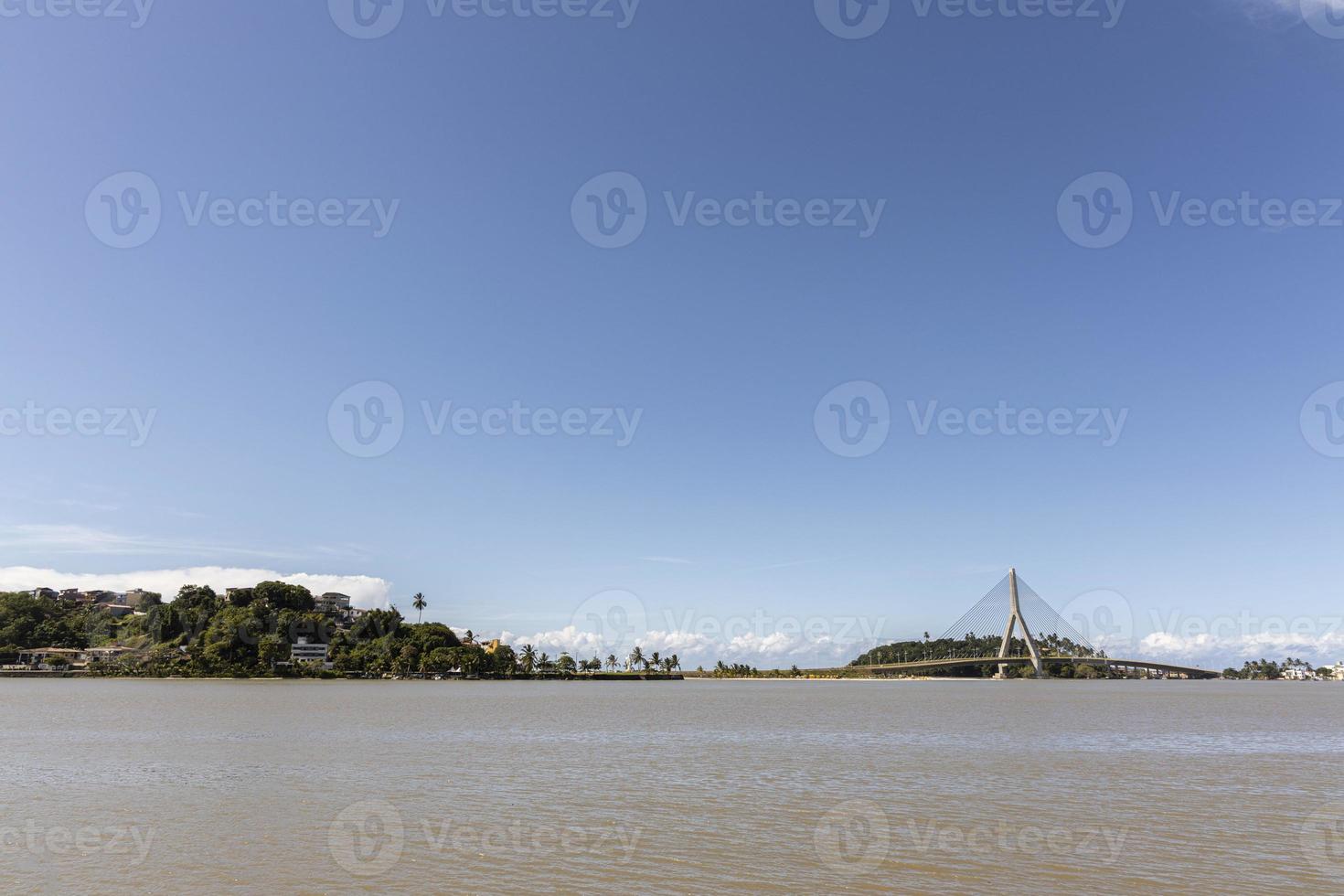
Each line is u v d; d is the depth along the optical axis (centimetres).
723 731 8588
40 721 9112
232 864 2955
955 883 2773
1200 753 6506
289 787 4584
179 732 7812
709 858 3048
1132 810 3981
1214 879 2817
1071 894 2659
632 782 4816
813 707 14162
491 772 5225
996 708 13875
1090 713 12106
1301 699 19088
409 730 8350
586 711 12112
